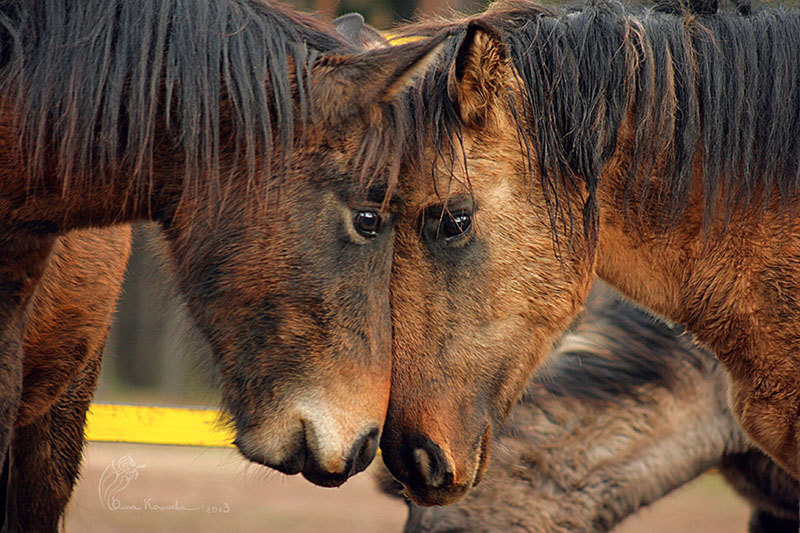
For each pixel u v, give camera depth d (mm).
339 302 5242
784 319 6105
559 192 5879
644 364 7141
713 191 6082
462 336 5707
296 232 5223
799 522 7586
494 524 6809
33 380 7586
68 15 5246
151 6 5250
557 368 7160
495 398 5867
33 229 5676
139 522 11781
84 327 7758
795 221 6051
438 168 5535
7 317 5992
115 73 5188
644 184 6082
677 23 6152
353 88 5145
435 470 5652
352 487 14555
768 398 6246
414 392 5680
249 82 5184
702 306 6371
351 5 19047
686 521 12453
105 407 10578
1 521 8109
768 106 6066
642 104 5980
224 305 5344
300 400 5254
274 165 5227
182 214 5367
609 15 6133
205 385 5691
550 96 5883
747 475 7891
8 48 5234
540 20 6113
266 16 5410
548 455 6926
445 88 5605
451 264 5660
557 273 5902
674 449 7098
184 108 5164
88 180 5344
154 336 20734
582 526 6945
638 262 6410
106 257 7887
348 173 5199
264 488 14133
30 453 8039
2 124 5301
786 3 6625
